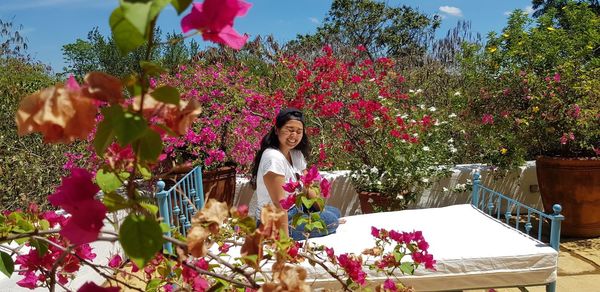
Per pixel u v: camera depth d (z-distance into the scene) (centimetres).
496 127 466
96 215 66
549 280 264
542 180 442
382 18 1611
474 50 499
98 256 326
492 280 263
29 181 383
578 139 437
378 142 459
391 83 564
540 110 437
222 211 87
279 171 268
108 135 59
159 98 61
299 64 557
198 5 62
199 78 493
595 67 450
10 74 535
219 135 465
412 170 432
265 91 571
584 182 415
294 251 147
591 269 364
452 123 507
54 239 128
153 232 64
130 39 56
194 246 80
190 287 119
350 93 496
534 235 438
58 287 272
